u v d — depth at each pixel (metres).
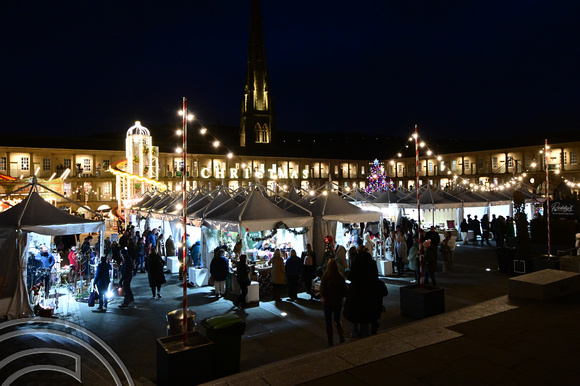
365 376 4.66
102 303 10.52
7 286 9.62
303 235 14.02
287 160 63.19
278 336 8.12
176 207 17.47
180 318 6.74
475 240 22.02
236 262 12.04
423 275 12.16
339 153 67.06
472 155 57.53
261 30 70.44
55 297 11.19
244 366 6.61
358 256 6.71
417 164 9.03
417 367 4.87
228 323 6.10
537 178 44.88
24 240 9.91
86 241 14.02
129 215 28.70
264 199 13.35
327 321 7.20
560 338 5.77
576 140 47.53
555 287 8.03
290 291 11.27
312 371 4.83
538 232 15.64
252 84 69.12
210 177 57.12
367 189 34.75
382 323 8.55
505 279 13.08
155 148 34.19
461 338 5.81
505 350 5.35
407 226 20.52
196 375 5.43
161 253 17.89
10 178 22.53
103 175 50.44
